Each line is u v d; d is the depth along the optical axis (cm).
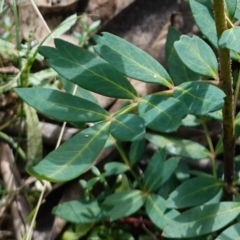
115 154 71
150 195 63
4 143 72
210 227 56
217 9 47
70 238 67
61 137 70
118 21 81
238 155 67
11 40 75
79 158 44
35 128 71
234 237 53
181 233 56
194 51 52
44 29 78
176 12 78
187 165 68
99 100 73
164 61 76
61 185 70
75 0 80
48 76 73
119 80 49
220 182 59
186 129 73
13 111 74
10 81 73
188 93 47
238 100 72
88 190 68
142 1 82
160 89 73
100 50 50
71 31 79
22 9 78
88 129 46
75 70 48
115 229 68
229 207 56
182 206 58
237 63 72
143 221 68
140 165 72
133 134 45
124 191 64
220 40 45
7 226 69
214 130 72
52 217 69
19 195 69
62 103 46
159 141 67
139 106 46
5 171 71
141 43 80
